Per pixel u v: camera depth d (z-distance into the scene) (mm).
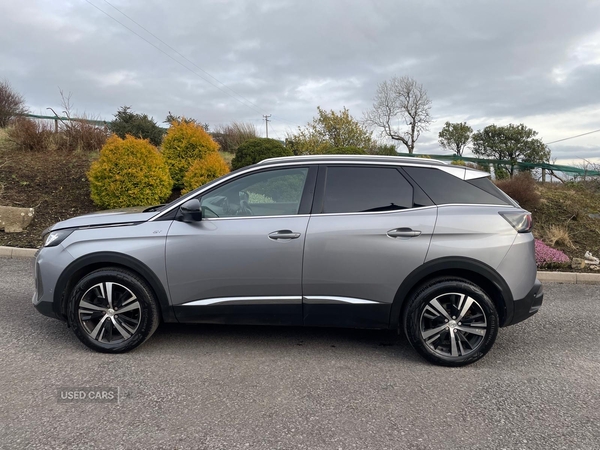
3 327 4375
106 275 3750
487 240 3629
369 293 3703
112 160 9180
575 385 3492
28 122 12539
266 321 3828
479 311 3680
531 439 2734
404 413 3006
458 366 3762
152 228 3795
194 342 4180
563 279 7145
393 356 3969
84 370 3535
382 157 3975
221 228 3740
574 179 13539
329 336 4414
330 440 2672
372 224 3676
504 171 16141
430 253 3637
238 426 2799
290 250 3676
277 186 3891
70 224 3951
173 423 2816
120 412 2928
